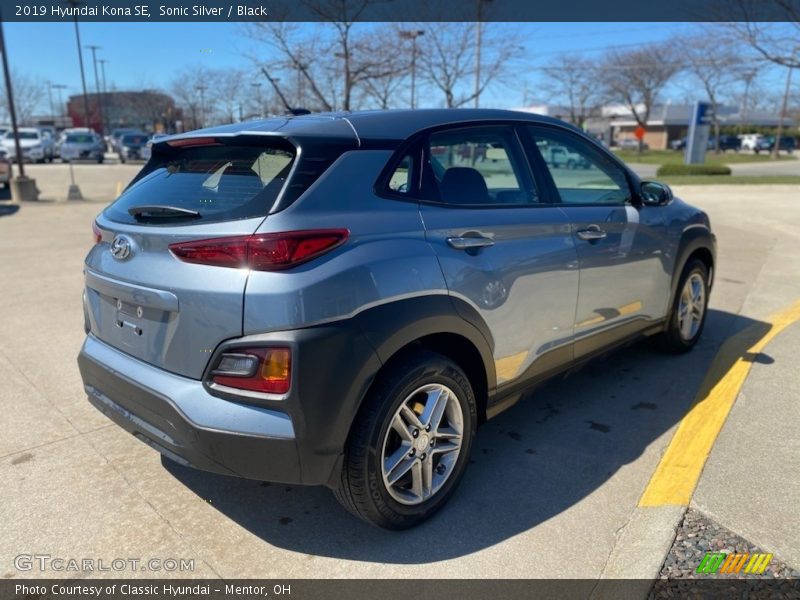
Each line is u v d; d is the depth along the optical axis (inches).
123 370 105.5
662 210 167.8
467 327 110.7
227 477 126.0
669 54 1707.7
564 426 147.2
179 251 95.4
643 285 160.1
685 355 192.4
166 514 113.5
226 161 106.8
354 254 96.0
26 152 1283.2
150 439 102.7
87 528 109.3
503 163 132.3
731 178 868.0
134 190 118.3
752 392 159.9
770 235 413.1
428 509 110.2
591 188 151.5
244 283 90.1
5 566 99.8
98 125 2544.3
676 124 2950.3
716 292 265.6
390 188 105.7
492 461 131.5
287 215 92.3
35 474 125.6
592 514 112.4
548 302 128.9
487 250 115.3
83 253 348.8
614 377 176.1
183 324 95.4
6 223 470.0
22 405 156.1
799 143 2847.0
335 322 92.4
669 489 117.9
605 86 1932.8
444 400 109.8
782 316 227.9
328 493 121.3
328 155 100.1
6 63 629.3
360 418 97.9
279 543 105.8
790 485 118.4
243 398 91.7
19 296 256.4
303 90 665.0
